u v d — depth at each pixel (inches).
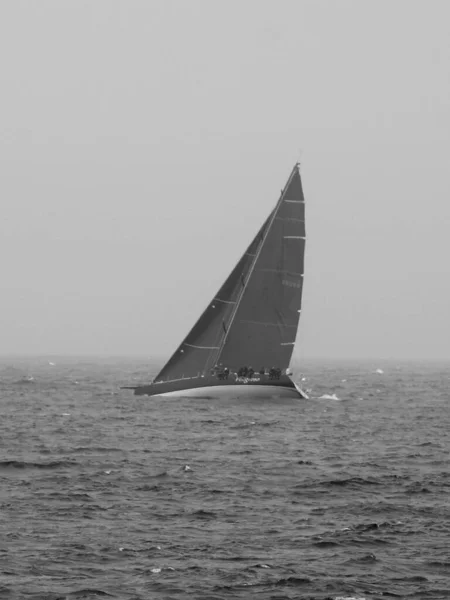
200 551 5039.4
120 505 6166.3
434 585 4512.8
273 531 5506.9
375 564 4845.0
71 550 5000.0
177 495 6540.4
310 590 4431.6
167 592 4375.0
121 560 4849.9
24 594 4296.3
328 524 5708.7
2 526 5482.3
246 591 4409.5
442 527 5634.8
